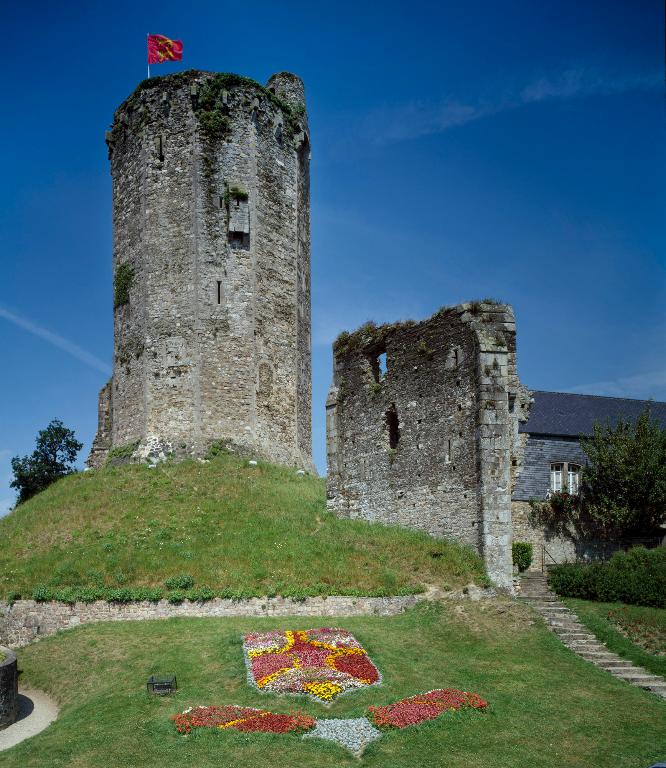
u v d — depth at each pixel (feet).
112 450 117.08
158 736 48.75
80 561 82.89
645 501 90.63
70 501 100.22
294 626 69.87
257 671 57.77
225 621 72.64
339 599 75.51
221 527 90.33
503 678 58.34
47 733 52.85
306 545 85.05
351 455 97.81
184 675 59.11
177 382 114.11
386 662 60.44
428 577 77.82
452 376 84.69
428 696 54.03
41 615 76.64
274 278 121.80
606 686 57.16
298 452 121.90
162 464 109.50
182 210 117.70
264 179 122.21
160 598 75.87
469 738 48.85
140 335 117.08
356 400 98.17
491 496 78.79
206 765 45.24
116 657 65.72
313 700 53.78
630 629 66.69
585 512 93.50
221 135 119.44
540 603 73.92
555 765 45.98
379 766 45.34
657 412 108.37
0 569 83.76
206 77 120.57
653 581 72.59
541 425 99.25
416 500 87.40
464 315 84.17
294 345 123.75
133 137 122.52
